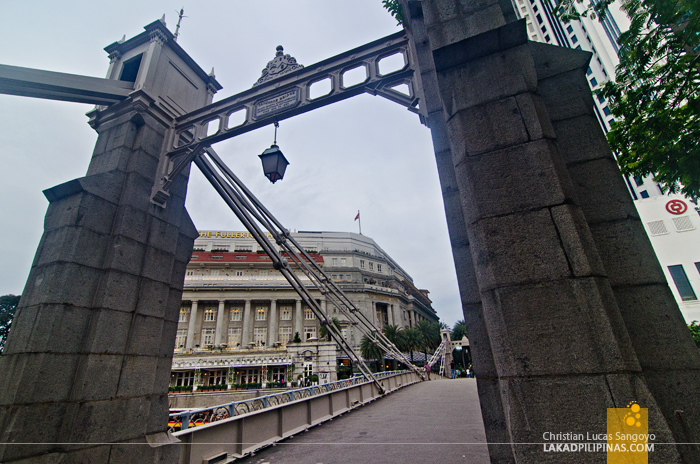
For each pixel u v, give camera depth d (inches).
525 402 79.5
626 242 102.5
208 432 223.8
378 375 704.4
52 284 161.6
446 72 122.4
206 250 2810.0
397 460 214.7
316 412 376.8
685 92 221.8
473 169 106.5
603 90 254.1
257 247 2839.6
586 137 118.3
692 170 222.7
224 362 1670.8
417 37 151.6
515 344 85.3
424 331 2468.0
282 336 2375.7
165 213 222.7
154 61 237.1
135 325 187.0
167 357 206.2
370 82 184.9
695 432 80.4
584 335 80.7
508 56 115.1
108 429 163.0
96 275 179.0
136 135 220.7
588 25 1749.5
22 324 159.5
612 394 74.5
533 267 90.0
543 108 108.8
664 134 232.1
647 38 225.3
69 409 153.2
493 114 109.9
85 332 167.9
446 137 129.7
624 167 258.5
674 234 1073.5
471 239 102.7
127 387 175.9
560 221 91.7
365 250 3191.4
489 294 93.8
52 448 144.9
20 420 138.9
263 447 268.7
